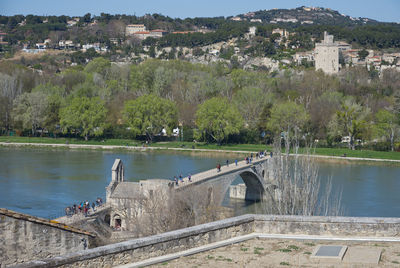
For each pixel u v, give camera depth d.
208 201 128.25
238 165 177.50
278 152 119.88
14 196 166.25
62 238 65.56
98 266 41.03
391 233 47.88
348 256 42.97
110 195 129.75
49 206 153.88
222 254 44.19
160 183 126.88
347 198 169.38
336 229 48.53
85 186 183.25
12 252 61.88
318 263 41.62
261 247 45.78
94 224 119.56
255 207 167.25
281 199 113.50
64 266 39.69
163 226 106.81
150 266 41.91
